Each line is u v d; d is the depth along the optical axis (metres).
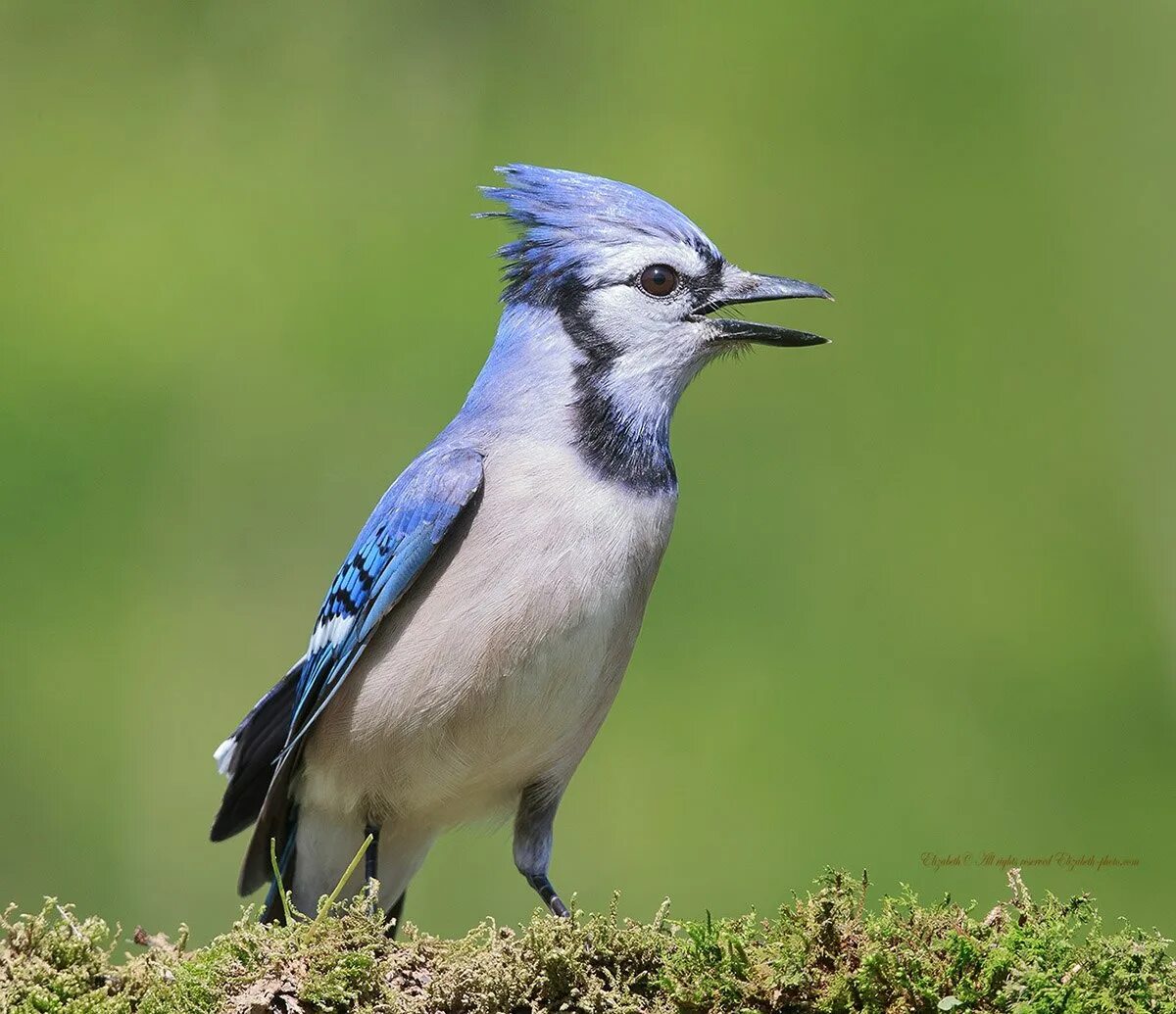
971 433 14.27
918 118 15.45
